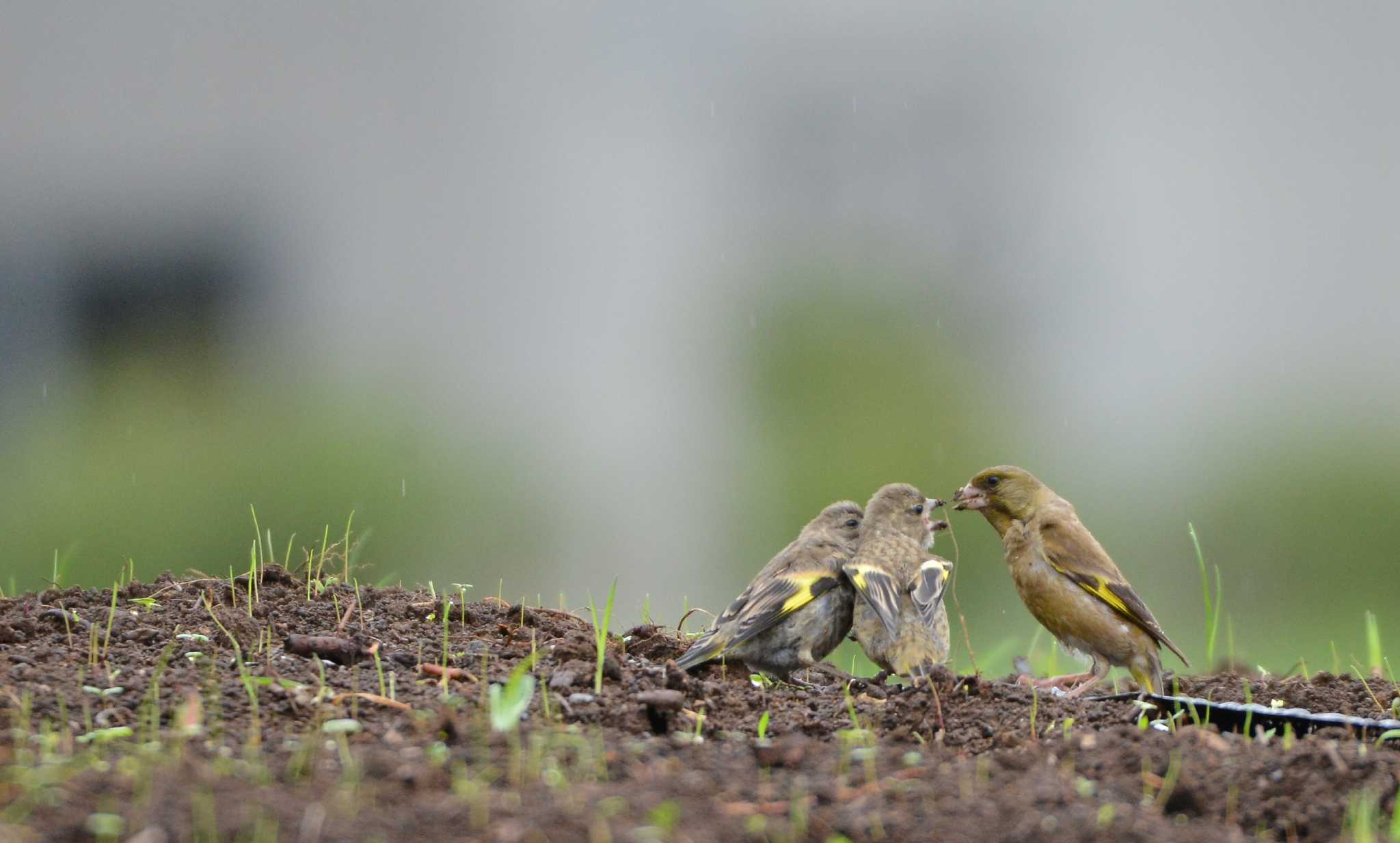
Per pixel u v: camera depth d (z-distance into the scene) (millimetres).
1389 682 8375
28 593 8117
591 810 5059
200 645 7086
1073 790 5621
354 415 22766
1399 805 5391
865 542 8969
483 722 6008
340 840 4680
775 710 6930
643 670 6969
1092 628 9570
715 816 5125
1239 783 5711
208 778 5129
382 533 19812
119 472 19781
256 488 19422
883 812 5281
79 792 4902
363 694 6340
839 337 26562
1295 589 19594
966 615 17141
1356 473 21094
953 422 24500
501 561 20828
